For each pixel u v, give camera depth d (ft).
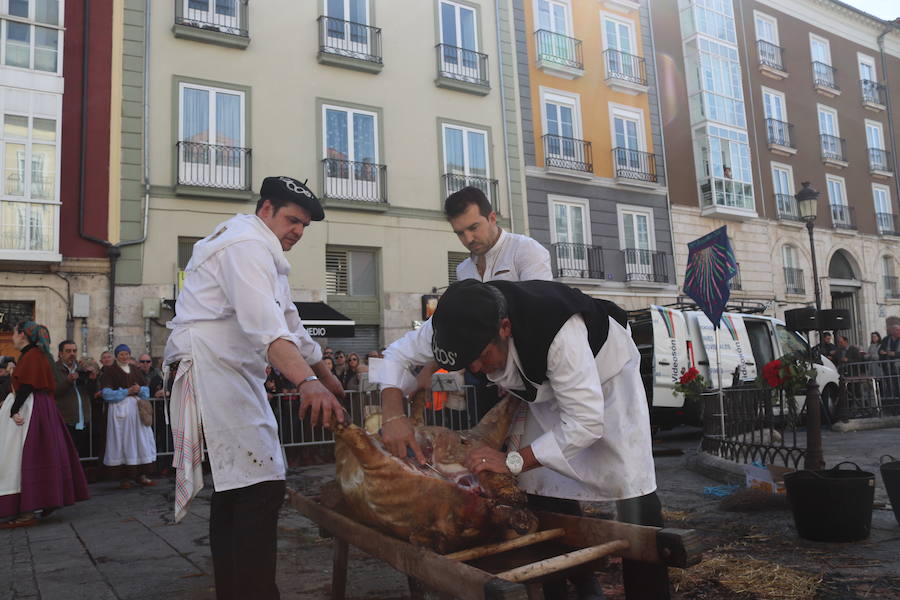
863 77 92.53
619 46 69.15
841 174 86.63
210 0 47.70
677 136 71.77
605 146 66.13
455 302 6.39
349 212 50.88
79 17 43.29
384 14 54.85
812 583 10.06
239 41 47.57
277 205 8.14
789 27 84.89
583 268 62.13
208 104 46.83
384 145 53.21
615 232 65.26
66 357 27.40
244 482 7.54
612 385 8.04
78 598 10.87
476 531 6.22
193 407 7.69
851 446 29.01
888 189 91.81
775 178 79.56
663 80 72.13
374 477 6.35
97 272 41.68
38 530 17.74
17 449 18.24
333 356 38.14
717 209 70.59
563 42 64.44
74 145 42.16
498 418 7.84
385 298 51.65
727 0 77.97
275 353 7.08
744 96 78.18
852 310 86.94
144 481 27.02
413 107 55.11
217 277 7.79
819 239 82.17
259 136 48.24
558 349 6.68
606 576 10.73
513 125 60.23
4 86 40.34
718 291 23.94
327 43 51.80
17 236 39.70
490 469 6.45
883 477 14.12
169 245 43.96
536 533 6.65
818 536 12.69
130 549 14.71
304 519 17.19
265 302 7.32
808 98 85.10
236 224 8.02
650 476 8.08
